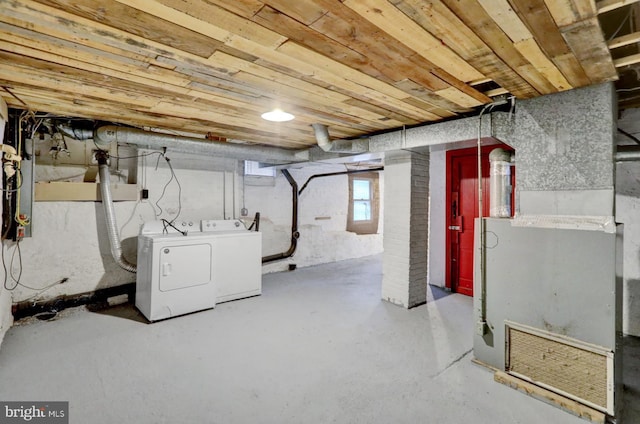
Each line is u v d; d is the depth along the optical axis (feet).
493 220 7.49
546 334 6.68
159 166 13.67
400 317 11.14
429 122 9.70
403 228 12.14
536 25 4.26
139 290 11.54
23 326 10.05
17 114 9.05
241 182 16.35
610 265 5.94
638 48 5.76
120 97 7.52
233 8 3.92
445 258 14.67
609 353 5.92
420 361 8.13
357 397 6.64
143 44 4.90
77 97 7.52
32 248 10.99
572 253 6.37
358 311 11.73
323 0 3.76
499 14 4.02
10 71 5.99
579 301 6.29
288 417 6.03
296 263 19.21
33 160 10.30
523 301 7.03
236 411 6.18
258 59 5.41
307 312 11.60
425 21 4.20
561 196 6.78
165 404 6.37
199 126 10.52
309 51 5.10
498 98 7.39
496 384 7.13
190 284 11.30
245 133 11.55
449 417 6.05
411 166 11.84
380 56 5.23
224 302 12.57
